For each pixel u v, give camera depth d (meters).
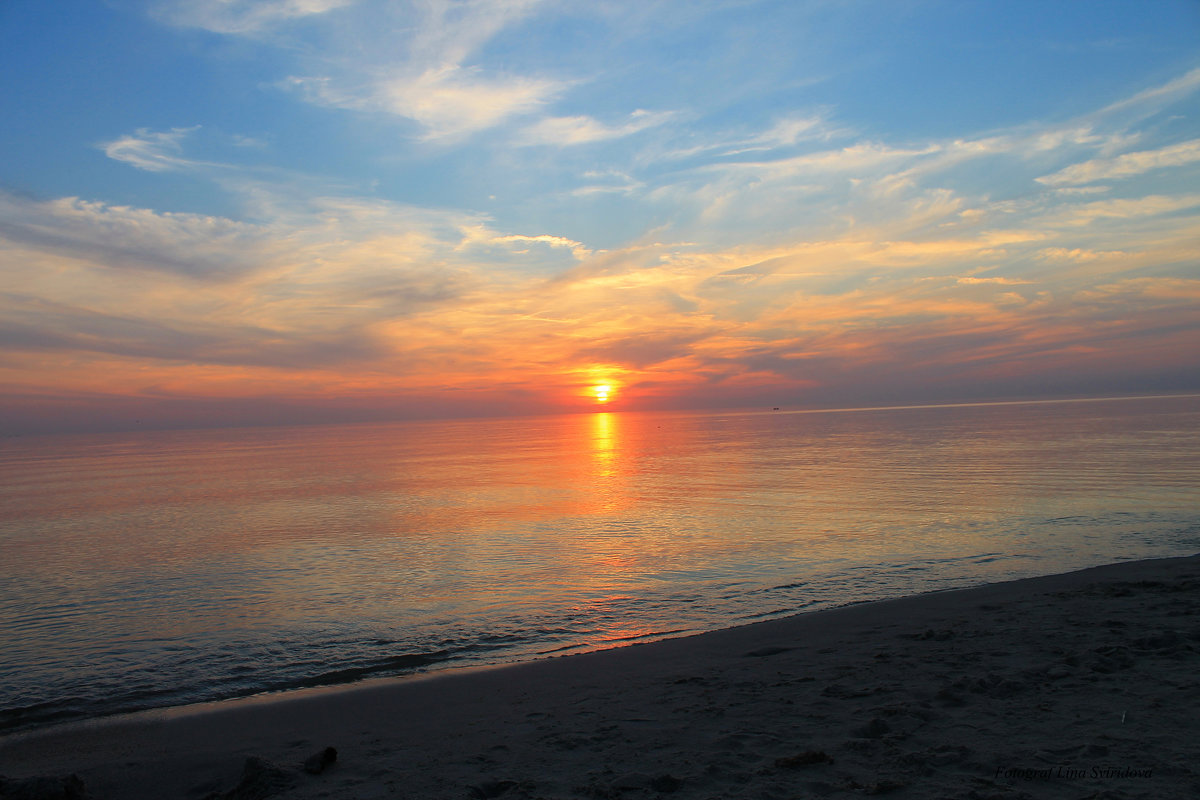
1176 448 51.59
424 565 20.27
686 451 80.50
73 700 10.20
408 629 13.57
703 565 18.72
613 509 32.00
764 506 30.73
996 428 100.81
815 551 19.98
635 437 134.38
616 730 6.82
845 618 11.71
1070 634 9.07
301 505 38.34
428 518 31.22
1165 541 18.83
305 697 9.17
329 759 6.47
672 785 5.35
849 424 158.00
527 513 31.86
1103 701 6.48
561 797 5.30
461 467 66.25
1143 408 173.12
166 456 113.38
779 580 16.55
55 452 143.62
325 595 16.81
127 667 11.73
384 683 9.74
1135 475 34.94
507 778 5.77
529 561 20.33
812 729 6.42
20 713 9.68
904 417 189.75
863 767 5.45
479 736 7.03
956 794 4.84
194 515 35.25
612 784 5.41
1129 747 5.40
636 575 17.81
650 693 8.09
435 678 9.75
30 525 33.50
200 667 11.60
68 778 6.06
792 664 8.92
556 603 15.24
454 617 14.37
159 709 9.43
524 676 9.52
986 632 9.58
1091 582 12.72
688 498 35.16
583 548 22.17
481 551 22.30
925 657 8.59
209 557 22.91
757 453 70.88
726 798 5.05
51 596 17.72
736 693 7.77
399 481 52.25
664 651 10.38
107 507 40.53
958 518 24.62
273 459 93.94
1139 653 7.91
